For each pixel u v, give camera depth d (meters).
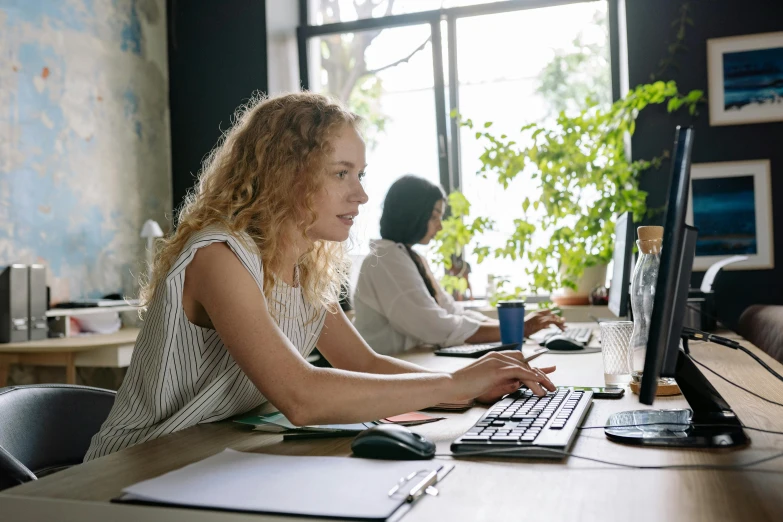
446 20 4.34
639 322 1.30
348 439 1.01
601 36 4.18
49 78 3.65
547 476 0.78
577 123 3.66
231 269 1.07
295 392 1.00
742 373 1.53
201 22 4.46
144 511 0.70
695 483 0.74
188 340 1.14
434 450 0.89
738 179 3.71
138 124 4.28
